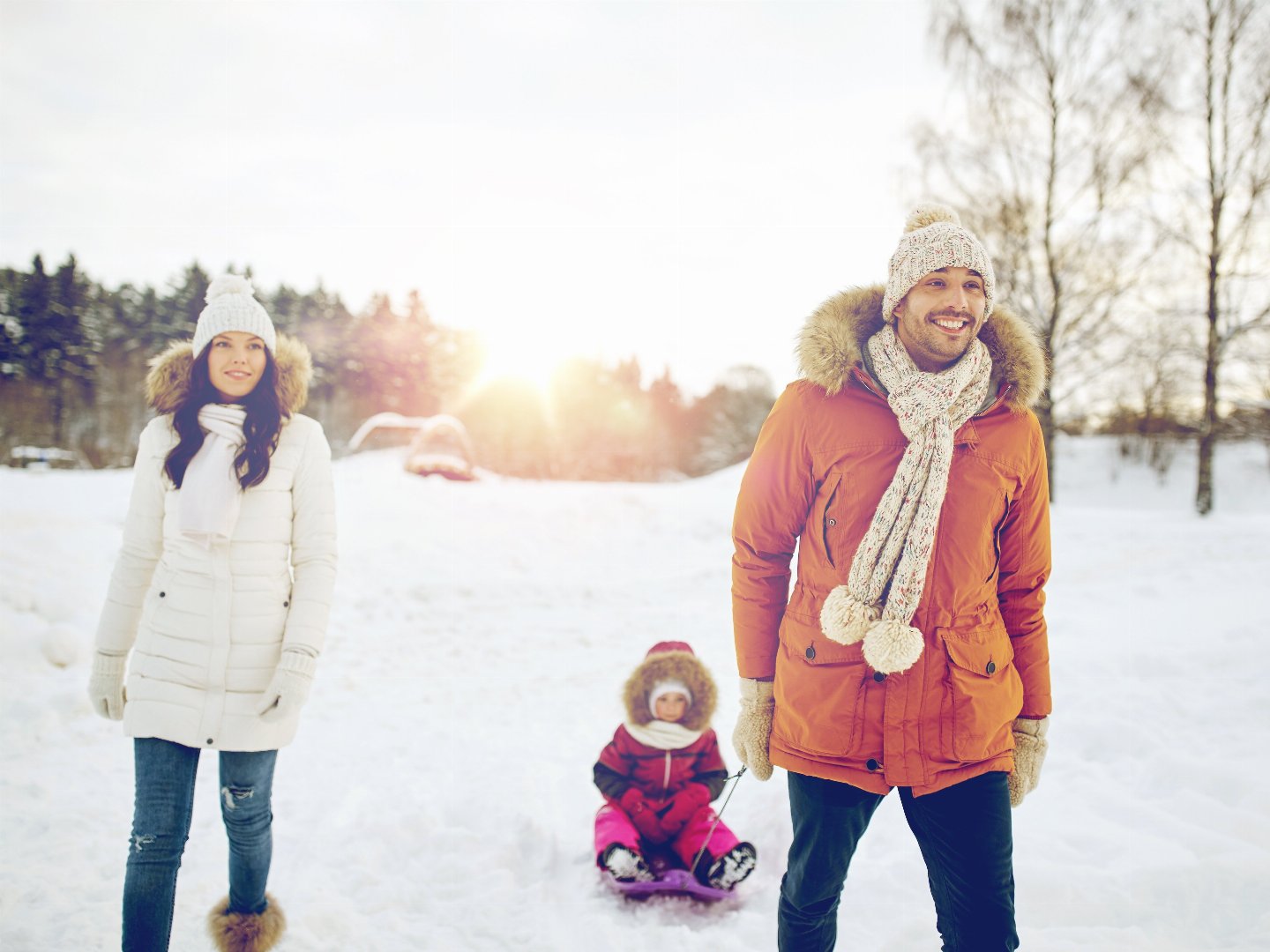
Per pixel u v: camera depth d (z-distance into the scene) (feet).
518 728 17.31
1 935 9.54
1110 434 114.21
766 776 7.84
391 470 68.03
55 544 24.75
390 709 18.34
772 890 11.23
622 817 11.65
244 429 8.61
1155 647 19.80
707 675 12.07
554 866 11.83
